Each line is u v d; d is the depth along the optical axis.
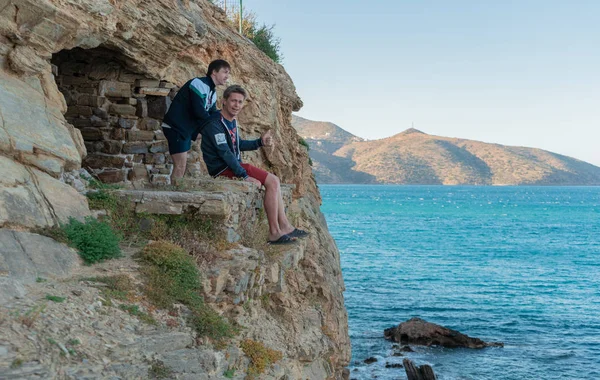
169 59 10.25
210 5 14.67
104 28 8.21
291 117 19.84
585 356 25.81
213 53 13.99
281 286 9.09
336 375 14.66
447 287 41.62
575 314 34.09
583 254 63.25
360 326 30.16
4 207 5.74
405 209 153.00
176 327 5.63
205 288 6.63
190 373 5.07
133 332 5.15
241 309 7.51
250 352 6.44
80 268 6.01
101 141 10.23
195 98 8.97
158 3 9.30
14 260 5.34
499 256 60.41
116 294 5.59
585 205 186.88
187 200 7.65
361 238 76.69
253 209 9.66
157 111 10.60
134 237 7.29
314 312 11.18
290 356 8.08
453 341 26.75
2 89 6.66
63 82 10.19
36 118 6.96
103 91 10.17
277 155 16.88
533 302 37.19
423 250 64.12
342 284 17.48
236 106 9.13
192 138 9.59
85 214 6.90
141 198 7.66
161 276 6.30
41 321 4.56
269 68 17.08
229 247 7.79
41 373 3.99
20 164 6.48
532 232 91.38
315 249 15.14
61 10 7.01
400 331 27.25
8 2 6.58
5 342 4.11
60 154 7.00
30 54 7.04
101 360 4.51
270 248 9.41
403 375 22.70
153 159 10.59
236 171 8.97
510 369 23.86
